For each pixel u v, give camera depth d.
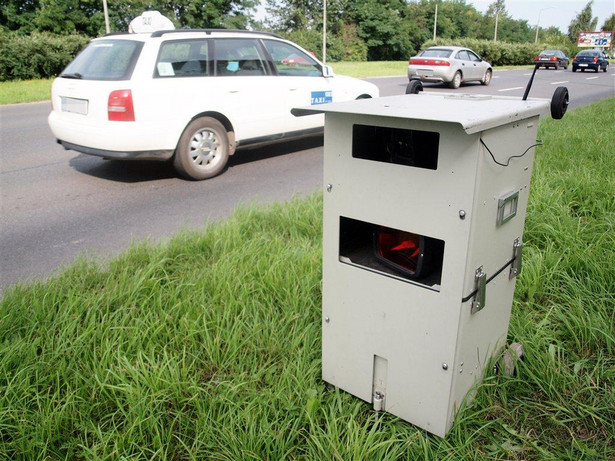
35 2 33.03
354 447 1.77
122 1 34.28
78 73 5.67
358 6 48.66
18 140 8.39
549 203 4.11
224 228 3.85
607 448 1.91
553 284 2.97
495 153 1.72
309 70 7.18
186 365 2.35
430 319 1.82
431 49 18.56
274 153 7.57
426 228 1.76
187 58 5.73
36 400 2.09
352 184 1.90
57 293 2.88
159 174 6.33
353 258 2.11
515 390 2.19
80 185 5.85
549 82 21.20
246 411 1.98
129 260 3.37
